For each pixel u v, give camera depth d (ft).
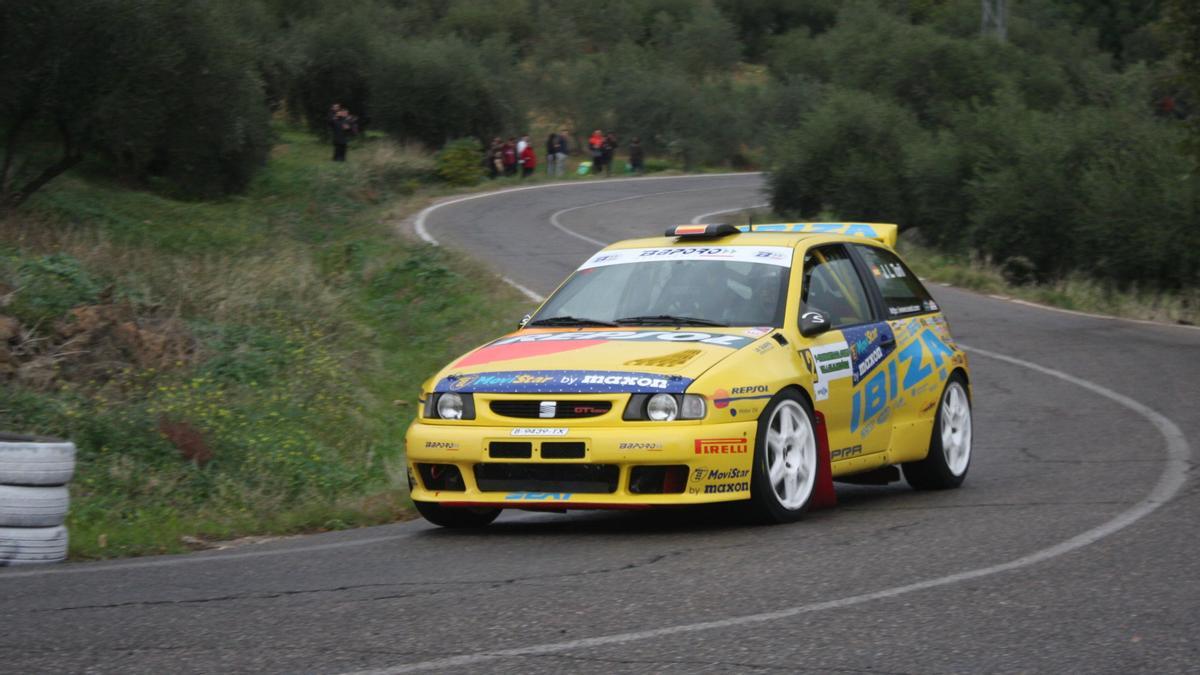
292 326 46.06
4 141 85.20
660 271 24.79
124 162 91.45
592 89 186.09
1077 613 15.14
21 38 71.41
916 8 227.81
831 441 23.24
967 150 90.48
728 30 244.22
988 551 18.84
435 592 16.97
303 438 33.73
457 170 135.23
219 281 48.44
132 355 37.35
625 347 21.91
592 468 20.49
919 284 28.22
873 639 14.12
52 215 72.49
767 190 109.40
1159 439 31.76
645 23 258.57
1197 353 48.55
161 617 15.80
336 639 14.51
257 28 142.61
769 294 23.56
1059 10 227.81
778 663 13.26
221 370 38.17
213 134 87.56
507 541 21.31
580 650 13.85
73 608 16.47
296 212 95.96
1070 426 34.76
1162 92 116.78
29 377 33.63
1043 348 50.65
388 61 145.28
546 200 122.42
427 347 48.88
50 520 20.88
